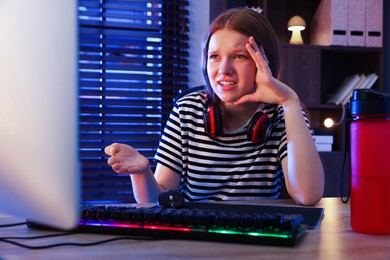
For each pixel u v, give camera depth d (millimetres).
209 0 2990
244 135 1386
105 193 2783
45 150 589
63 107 571
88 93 2801
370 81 3125
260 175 1376
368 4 3072
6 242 699
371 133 761
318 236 755
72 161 577
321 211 933
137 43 2906
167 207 956
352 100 784
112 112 2842
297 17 3061
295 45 3002
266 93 1248
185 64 2969
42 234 752
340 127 3125
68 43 556
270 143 1380
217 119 1330
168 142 1428
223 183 1381
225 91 1238
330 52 3205
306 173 1174
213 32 1262
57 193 590
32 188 606
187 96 1484
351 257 623
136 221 751
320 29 3139
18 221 869
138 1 2910
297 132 1220
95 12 2834
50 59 572
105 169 2791
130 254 628
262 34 1289
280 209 948
